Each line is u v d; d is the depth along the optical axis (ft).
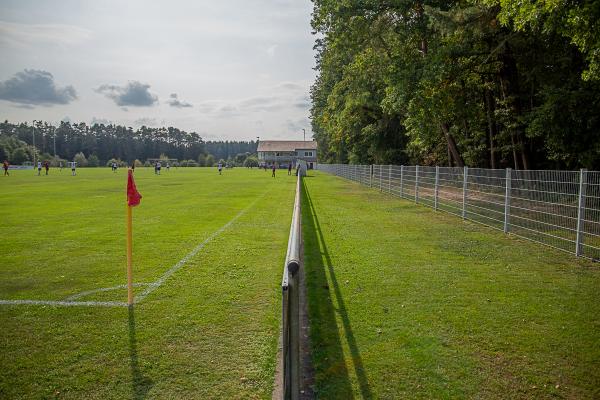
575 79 59.26
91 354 14.33
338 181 134.51
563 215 30.53
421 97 65.51
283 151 433.07
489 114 81.35
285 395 9.38
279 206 59.93
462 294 20.62
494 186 40.52
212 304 19.16
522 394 11.93
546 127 59.72
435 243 33.42
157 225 42.09
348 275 23.97
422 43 75.97
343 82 115.75
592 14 36.01
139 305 19.07
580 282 22.72
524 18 39.63
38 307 18.86
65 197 72.59
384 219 47.24
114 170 230.27
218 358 13.99
